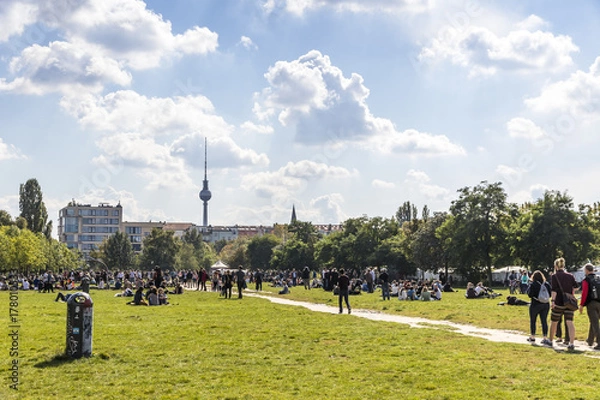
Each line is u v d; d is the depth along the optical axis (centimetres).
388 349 1967
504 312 3391
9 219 15862
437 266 11825
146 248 18138
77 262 16962
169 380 1494
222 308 3953
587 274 2088
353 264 13612
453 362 1711
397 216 19650
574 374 1527
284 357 1820
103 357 1792
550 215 8962
